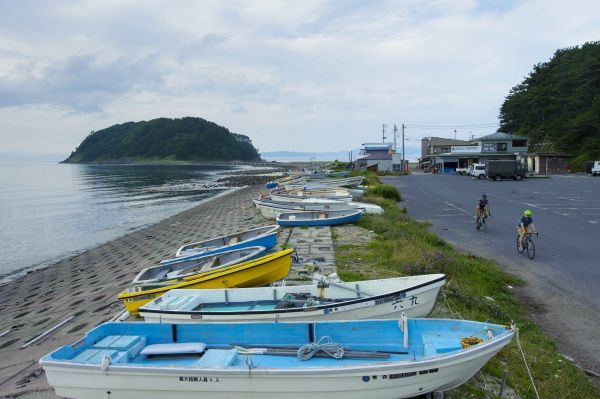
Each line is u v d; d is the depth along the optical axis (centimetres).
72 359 564
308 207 2066
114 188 6166
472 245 1542
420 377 504
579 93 5750
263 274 950
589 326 840
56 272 1820
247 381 507
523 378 632
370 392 506
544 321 873
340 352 563
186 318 682
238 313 665
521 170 4472
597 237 1590
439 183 4328
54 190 5953
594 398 598
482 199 1798
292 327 610
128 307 902
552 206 2420
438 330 590
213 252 1230
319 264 1171
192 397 525
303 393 507
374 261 1198
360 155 8031
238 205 3244
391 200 2722
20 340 958
